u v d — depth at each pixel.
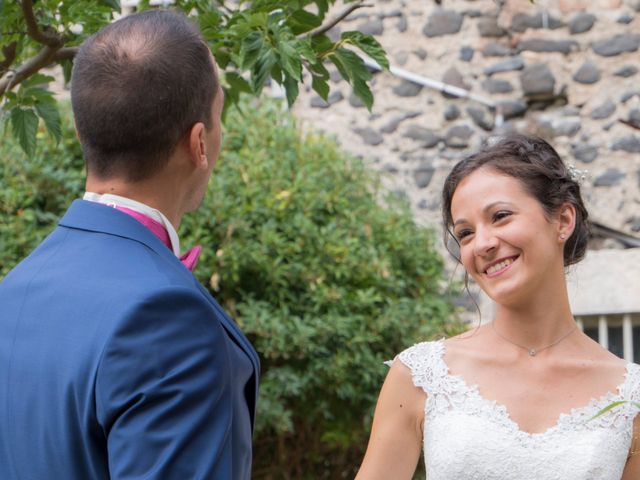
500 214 2.47
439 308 5.77
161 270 1.76
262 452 5.82
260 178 5.66
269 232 5.39
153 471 1.58
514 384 2.51
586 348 2.57
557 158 2.56
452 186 2.58
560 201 2.50
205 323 1.71
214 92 1.91
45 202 5.79
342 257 5.56
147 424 1.60
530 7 6.54
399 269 5.89
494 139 2.60
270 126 6.13
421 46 6.75
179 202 1.90
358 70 3.13
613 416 2.46
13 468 1.70
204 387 1.66
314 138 6.39
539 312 2.53
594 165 6.39
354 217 5.76
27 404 1.71
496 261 2.48
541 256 2.47
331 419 5.63
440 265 6.12
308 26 3.20
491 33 6.62
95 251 1.80
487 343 2.59
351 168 6.11
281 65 2.96
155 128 1.81
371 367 5.39
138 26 1.86
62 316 1.72
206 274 5.34
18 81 3.13
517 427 2.44
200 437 1.63
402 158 6.74
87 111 1.82
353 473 5.93
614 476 2.42
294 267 5.45
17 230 5.43
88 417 1.64
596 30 6.45
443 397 2.52
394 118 6.78
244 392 1.88
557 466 2.39
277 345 5.22
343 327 5.32
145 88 1.80
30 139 3.18
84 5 3.08
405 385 2.58
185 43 1.85
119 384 1.63
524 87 6.53
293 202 5.62
